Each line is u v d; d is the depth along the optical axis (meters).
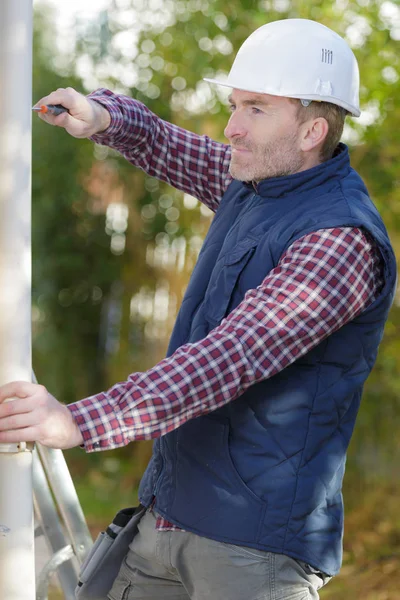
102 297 6.68
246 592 1.81
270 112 1.92
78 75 6.09
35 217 6.52
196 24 5.17
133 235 6.40
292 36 1.92
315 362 1.83
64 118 2.10
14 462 1.55
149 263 6.38
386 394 4.98
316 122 1.93
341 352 1.85
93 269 6.59
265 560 1.81
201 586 1.87
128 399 1.58
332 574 1.88
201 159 2.37
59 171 6.42
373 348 1.92
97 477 6.34
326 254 1.75
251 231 1.92
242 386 1.69
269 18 4.72
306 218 1.83
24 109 1.57
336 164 1.92
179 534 1.89
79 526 2.31
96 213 6.56
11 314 1.56
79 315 6.73
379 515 4.92
